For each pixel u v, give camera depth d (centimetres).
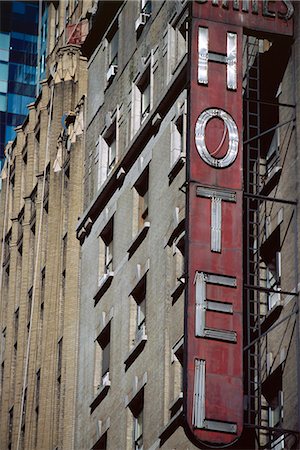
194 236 4731
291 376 4572
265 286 4903
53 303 6844
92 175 6581
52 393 6688
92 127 6719
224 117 4891
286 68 4991
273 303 4828
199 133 4859
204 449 4594
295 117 4866
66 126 7012
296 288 4653
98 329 6150
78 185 6744
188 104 4909
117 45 6600
